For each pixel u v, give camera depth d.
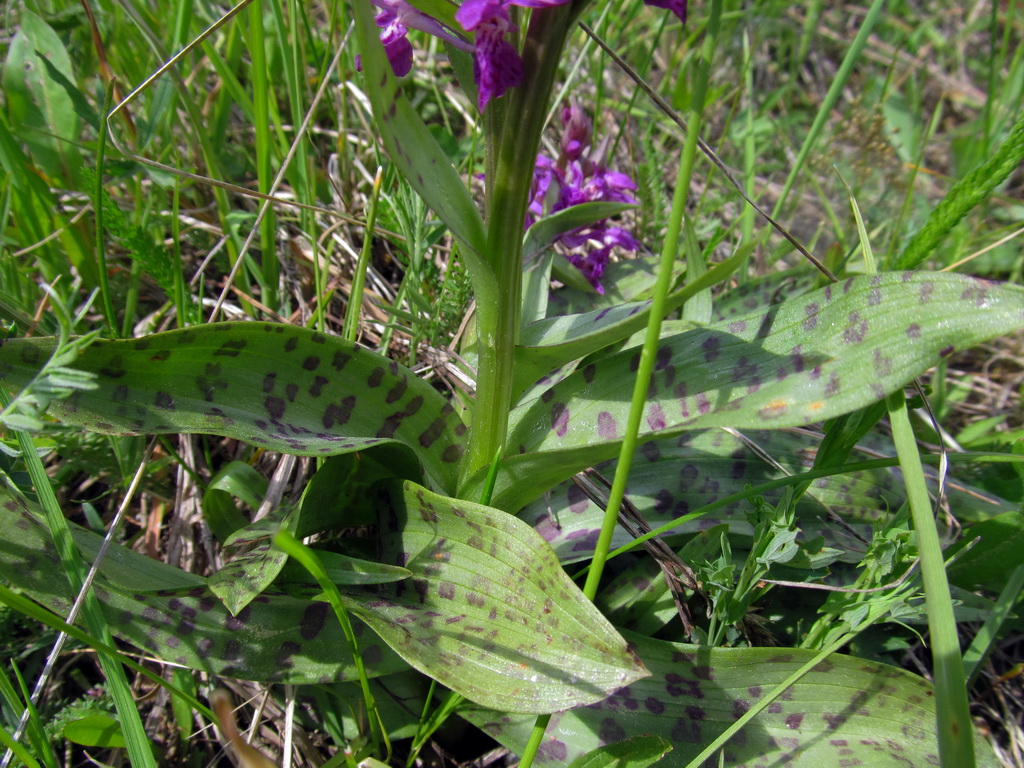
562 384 0.23
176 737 0.23
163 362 0.20
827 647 0.20
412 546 0.21
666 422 0.21
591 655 0.18
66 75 0.32
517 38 0.18
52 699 0.24
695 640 0.23
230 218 0.31
